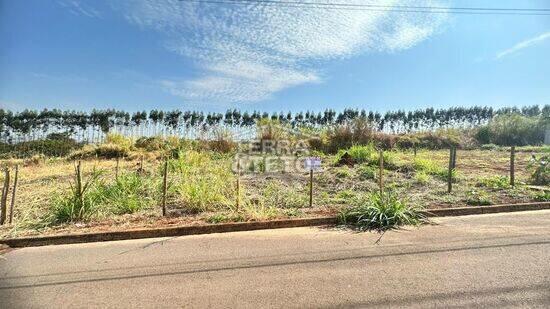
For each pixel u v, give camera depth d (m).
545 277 3.53
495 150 18.17
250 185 8.48
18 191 7.81
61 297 3.27
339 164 11.52
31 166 12.88
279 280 3.59
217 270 3.86
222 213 6.01
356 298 3.18
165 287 3.46
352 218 5.79
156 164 11.89
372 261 4.05
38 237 4.86
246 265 3.99
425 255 4.21
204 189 6.66
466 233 5.07
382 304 3.06
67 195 6.23
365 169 9.84
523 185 8.17
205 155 11.84
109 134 16.53
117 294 3.32
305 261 4.09
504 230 5.18
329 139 16.41
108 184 7.27
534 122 21.73
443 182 8.72
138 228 5.23
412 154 14.55
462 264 3.91
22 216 5.90
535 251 4.27
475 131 22.17
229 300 3.19
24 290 3.42
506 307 2.97
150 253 4.45
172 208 6.39
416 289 3.33
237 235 5.18
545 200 6.86
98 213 5.95
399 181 8.84
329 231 5.32
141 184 7.41
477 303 3.05
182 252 4.46
